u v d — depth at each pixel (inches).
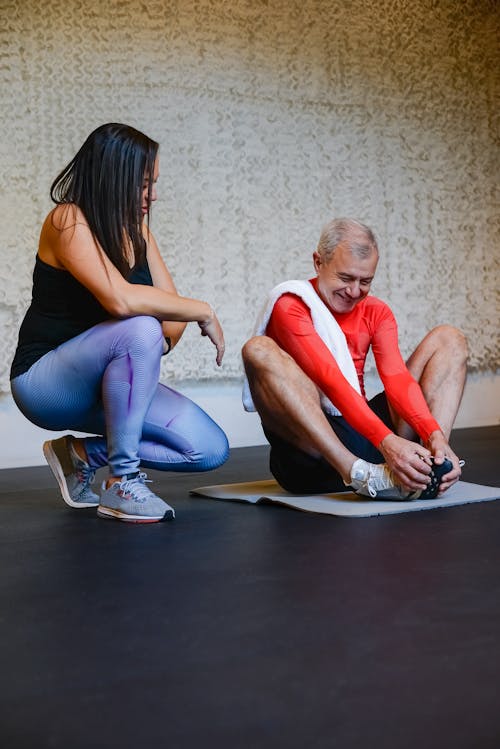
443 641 54.8
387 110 214.5
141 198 95.3
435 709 44.6
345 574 71.7
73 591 69.0
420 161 219.6
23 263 174.6
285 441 104.7
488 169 229.5
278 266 201.2
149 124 186.1
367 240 101.0
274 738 41.7
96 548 84.3
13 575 74.7
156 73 186.2
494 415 233.0
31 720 44.6
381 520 93.0
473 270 228.1
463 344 108.4
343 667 50.7
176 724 43.6
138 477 99.0
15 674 51.1
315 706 45.3
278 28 199.8
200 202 191.9
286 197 201.8
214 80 192.7
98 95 180.5
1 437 173.6
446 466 97.1
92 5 179.2
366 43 211.0
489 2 227.0
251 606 63.3
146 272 102.5
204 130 191.9
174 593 67.4
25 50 173.8
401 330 217.8
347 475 100.2
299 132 203.2
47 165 176.1
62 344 98.8
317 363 100.1
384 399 110.4
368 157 212.4
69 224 93.7
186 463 102.4
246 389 108.0
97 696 47.4
